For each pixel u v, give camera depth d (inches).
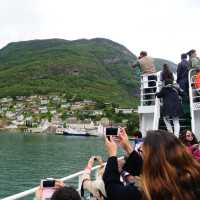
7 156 3806.6
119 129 150.9
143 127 552.7
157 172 108.2
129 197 126.7
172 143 112.0
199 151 234.4
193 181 106.3
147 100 542.6
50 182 158.6
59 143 6294.3
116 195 128.3
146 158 111.6
